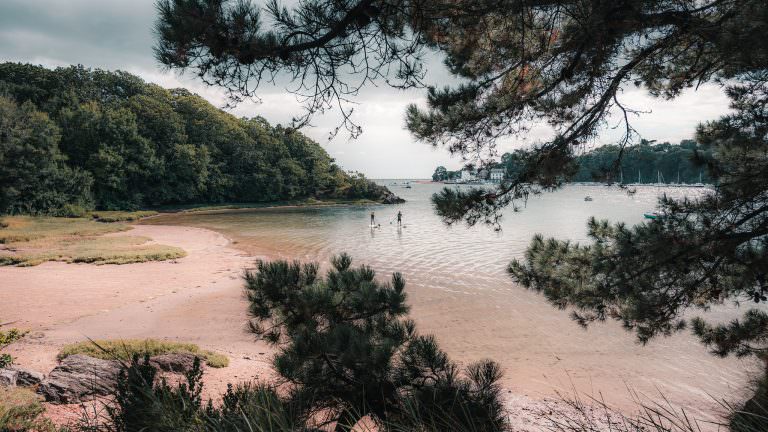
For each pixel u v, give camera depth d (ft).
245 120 343.26
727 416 7.99
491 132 17.60
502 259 87.15
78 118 210.38
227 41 9.53
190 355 30.73
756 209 14.69
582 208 244.42
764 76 14.23
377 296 15.12
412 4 11.34
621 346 40.98
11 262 78.48
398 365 12.76
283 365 12.59
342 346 12.48
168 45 9.50
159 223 176.96
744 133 15.52
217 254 96.58
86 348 31.35
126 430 8.45
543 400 29.76
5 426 15.34
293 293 15.39
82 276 69.77
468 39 15.72
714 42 11.32
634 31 12.66
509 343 41.98
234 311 52.60
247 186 294.66
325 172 351.05
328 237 128.36
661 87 18.72
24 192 169.37
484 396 11.72
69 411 19.04
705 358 37.63
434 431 9.05
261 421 8.00
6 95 183.83
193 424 8.14
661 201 16.19
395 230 147.02
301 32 10.25
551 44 15.03
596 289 17.33
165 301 56.75
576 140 16.97
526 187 17.70
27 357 31.60
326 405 12.95
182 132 258.57
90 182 196.03
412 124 17.53
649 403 29.50
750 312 18.54
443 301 56.34
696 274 16.12
